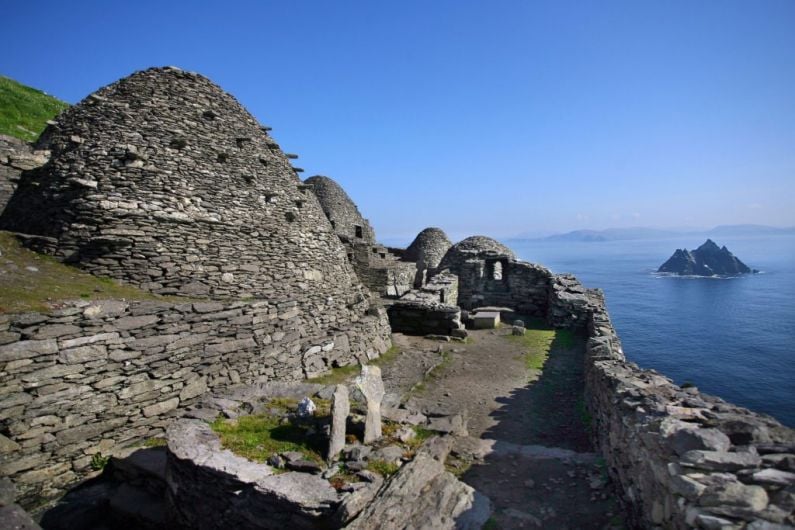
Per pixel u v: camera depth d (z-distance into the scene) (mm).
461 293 23734
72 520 6949
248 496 5898
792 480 3529
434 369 13758
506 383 12406
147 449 8359
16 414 7266
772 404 24484
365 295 18047
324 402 8578
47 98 27844
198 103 13125
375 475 6129
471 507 5703
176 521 6672
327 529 5367
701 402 5516
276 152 15164
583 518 5723
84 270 10219
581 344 16391
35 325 7613
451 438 7652
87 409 8086
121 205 10820
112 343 8500
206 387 10094
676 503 3990
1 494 5914
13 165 11930
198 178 12367
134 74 12703
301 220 15180
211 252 12133
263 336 11516
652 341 38938
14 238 10359
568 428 9375
